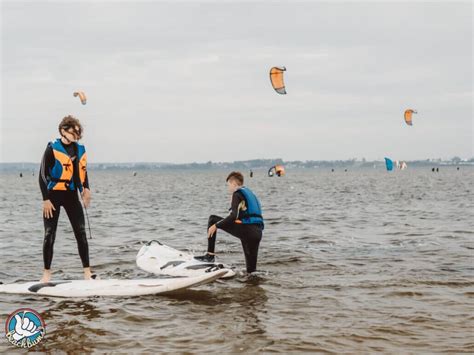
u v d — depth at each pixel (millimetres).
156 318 5230
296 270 7668
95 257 8961
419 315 5258
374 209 19984
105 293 6141
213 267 7113
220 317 5254
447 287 6488
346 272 7492
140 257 7871
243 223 7246
